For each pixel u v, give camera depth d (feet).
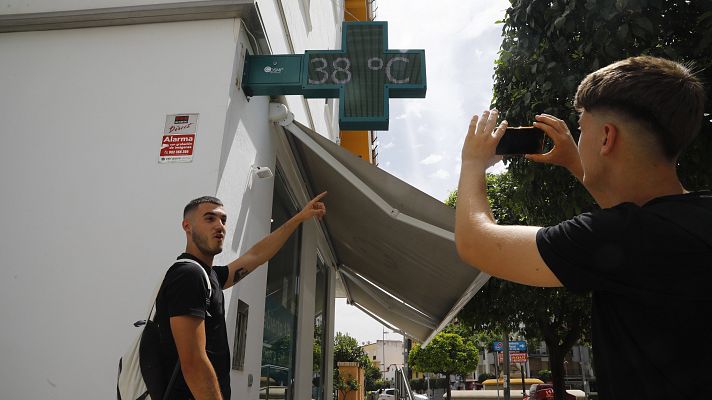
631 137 3.62
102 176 12.08
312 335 26.03
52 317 11.10
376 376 214.07
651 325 3.16
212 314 7.09
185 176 11.85
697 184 13.78
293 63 14.24
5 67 13.32
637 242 3.26
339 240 28.45
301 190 21.89
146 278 11.21
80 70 13.17
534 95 15.88
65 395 10.60
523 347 79.00
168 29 13.38
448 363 118.42
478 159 4.34
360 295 41.37
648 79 3.59
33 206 11.98
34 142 12.55
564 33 14.46
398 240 19.58
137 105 12.67
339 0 38.50
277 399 19.49
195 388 6.19
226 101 12.48
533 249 3.61
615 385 3.28
